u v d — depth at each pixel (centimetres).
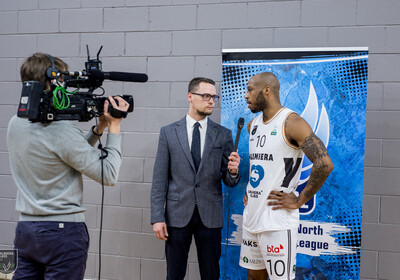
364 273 235
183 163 205
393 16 230
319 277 218
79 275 144
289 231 178
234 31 252
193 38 258
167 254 207
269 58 227
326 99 219
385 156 232
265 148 182
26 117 129
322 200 218
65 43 277
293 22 243
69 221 142
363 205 235
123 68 269
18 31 284
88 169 142
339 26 237
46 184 140
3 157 283
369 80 233
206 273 205
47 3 279
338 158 217
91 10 273
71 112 140
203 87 205
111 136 151
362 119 214
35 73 141
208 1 255
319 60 220
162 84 263
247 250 193
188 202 203
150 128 265
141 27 266
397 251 231
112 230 270
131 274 267
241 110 231
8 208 282
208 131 211
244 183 229
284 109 183
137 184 267
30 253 139
